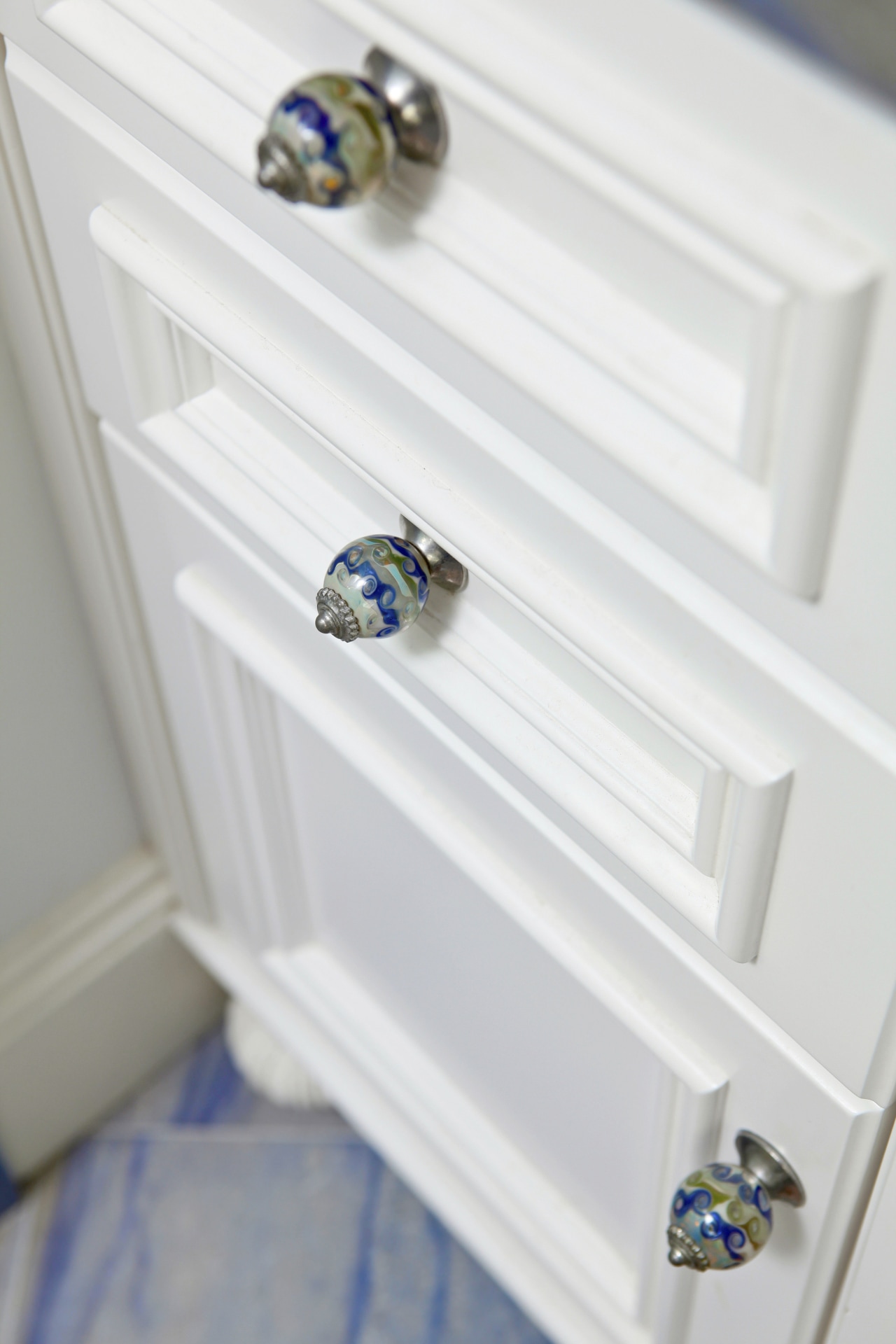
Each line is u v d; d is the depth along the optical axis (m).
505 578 0.79
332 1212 1.40
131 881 1.31
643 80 0.67
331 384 0.83
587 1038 0.97
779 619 0.73
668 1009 0.89
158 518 1.02
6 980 1.27
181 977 1.43
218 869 1.25
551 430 0.75
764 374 0.68
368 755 0.97
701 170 0.66
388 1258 1.37
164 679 1.14
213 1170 1.43
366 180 0.72
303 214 0.77
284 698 1.00
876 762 0.72
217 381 0.93
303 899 1.19
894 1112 0.82
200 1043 1.51
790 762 0.75
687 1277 1.00
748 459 0.70
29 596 1.13
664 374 0.71
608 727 0.83
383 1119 1.25
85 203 0.90
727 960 0.83
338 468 0.88
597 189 0.68
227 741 1.11
